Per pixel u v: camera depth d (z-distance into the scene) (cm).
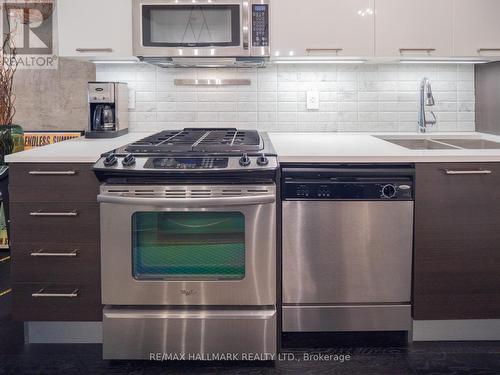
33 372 220
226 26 283
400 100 328
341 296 238
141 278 227
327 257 236
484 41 289
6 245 376
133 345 228
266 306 230
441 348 240
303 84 328
